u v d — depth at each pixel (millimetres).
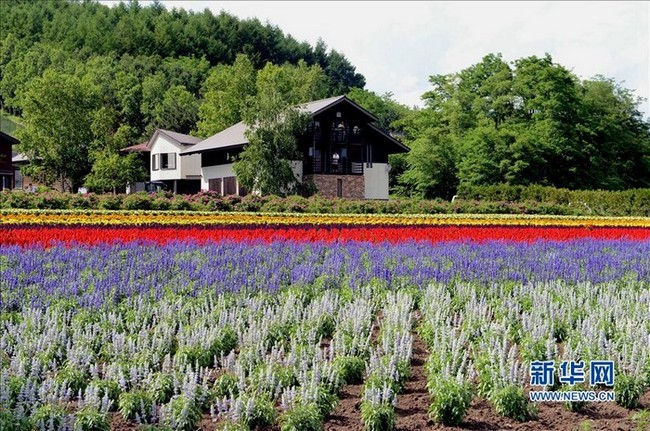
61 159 57594
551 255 18328
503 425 8523
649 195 42469
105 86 95438
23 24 151750
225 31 137125
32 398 7941
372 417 8133
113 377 9133
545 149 53812
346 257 17688
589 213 39281
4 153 60062
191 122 85500
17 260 16281
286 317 11766
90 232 21266
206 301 13094
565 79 56750
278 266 16172
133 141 87500
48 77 56875
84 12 158250
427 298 13562
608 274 16391
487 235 23125
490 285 14773
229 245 19344
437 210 36250
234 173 46219
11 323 11336
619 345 10914
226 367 9609
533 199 47156
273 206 35156
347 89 108188
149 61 112312
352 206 35406
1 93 131500
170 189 65625
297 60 139750
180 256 17344
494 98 59219
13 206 32125
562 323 12352
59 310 12188
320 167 49156
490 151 53688
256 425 8219
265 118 44188
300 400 8344
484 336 10867
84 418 7773
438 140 55344
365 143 51156
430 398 9367
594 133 55750
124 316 12445
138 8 154750
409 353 10055
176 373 9055
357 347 10625
